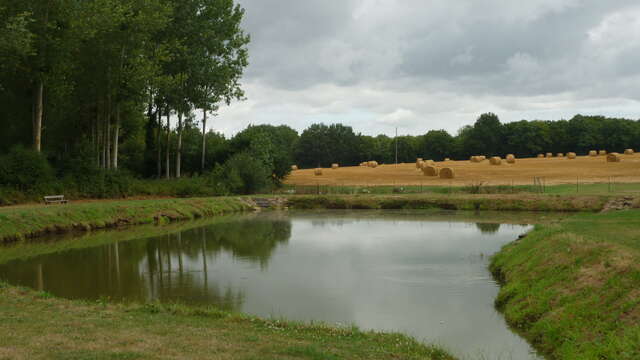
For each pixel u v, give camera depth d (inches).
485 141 5600.4
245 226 1358.3
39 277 743.1
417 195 1900.8
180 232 1242.6
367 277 731.4
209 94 1956.2
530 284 575.5
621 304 413.1
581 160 3243.1
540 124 5625.0
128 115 2054.6
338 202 1913.1
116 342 351.9
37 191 1427.2
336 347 369.1
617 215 960.9
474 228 1254.3
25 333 371.2
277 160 2448.3
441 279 713.0
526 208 1649.9
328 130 6013.8
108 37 1529.3
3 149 1764.3
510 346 445.4
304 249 982.4
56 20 1432.1
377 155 5753.0
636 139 5280.5
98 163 1760.6
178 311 483.8
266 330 415.8
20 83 1546.5
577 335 408.5
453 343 455.5
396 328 501.0
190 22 1841.8
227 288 673.0
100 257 909.8
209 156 2321.6
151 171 2261.3
